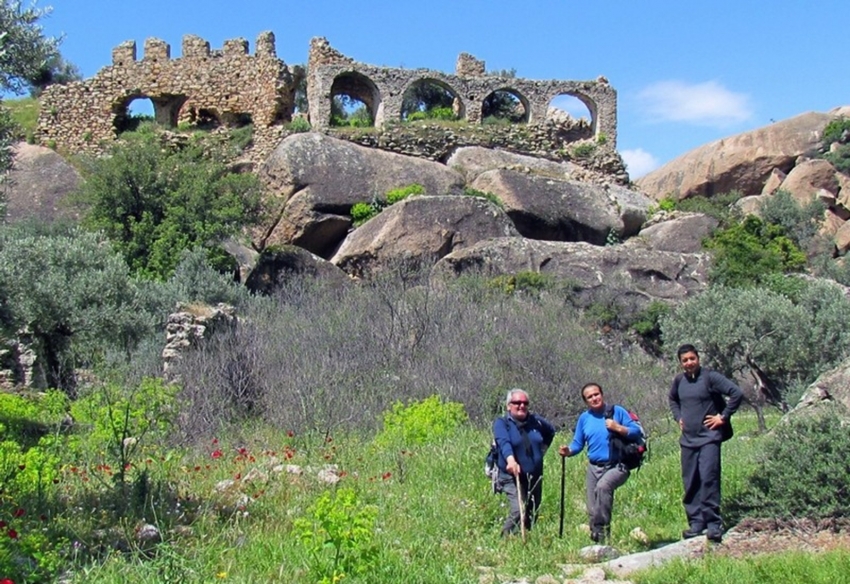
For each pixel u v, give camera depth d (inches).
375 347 845.8
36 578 299.9
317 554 328.5
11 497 389.4
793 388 805.9
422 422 627.8
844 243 1895.9
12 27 493.7
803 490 397.1
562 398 801.6
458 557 362.6
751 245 1371.8
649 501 459.8
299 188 1435.8
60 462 467.2
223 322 831.1
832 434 405.1
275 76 1653.5
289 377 750.5
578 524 425.1
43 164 1557.6
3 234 1063.0
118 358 856.9
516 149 1697.8
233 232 1307.8
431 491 459.2
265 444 617.9
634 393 826.2
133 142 1397.6
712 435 394.3
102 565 318.0
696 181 2203.5
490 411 752.3
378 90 1672.0
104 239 1214.9
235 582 311.7
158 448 520.1
